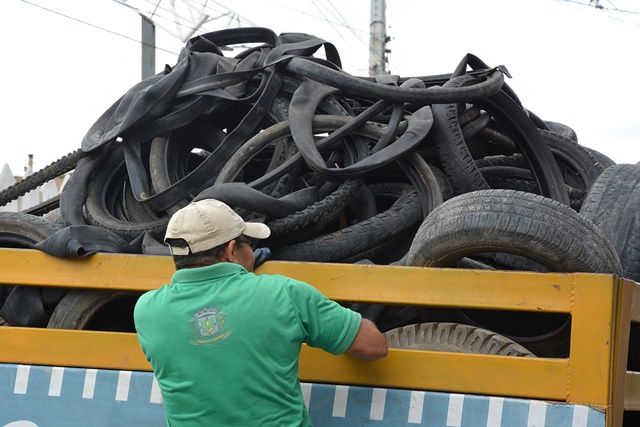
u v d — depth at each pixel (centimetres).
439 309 317
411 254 312
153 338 243
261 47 515
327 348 251
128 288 298
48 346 294
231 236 250
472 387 256
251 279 245
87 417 286
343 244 382
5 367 296
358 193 433
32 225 376
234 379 235
